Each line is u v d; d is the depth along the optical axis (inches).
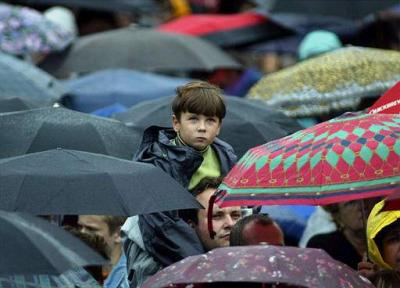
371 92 785.6
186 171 587.5
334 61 802.2
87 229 621.0
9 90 783.7
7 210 520.1
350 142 516.1
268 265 463.2
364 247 645.9
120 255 625.6
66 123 625.6
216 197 533.6
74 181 530.6
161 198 537.0
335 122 529.0
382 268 555.2
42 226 471.8
